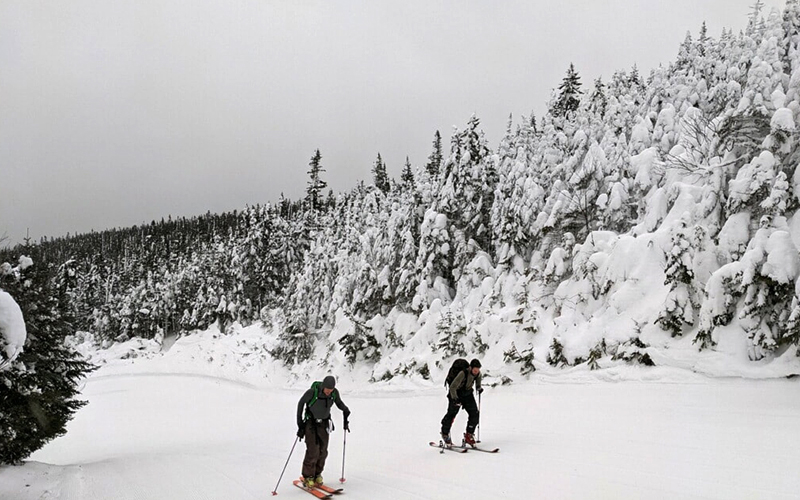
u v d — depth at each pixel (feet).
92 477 33.37
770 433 28.71
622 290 61.31
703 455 24.93
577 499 19.35
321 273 138.00
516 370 67.10
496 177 105.09
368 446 37.40
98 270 292.20
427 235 102.89
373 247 123.75
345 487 24.52
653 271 60.75
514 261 89.30
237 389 126.72
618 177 80.23
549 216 84.53
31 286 43.04
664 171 73.20
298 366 127.13
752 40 87.40
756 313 45.44
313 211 220.23
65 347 46.44
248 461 35.42
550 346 65.10
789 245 44.21
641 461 24.62
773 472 21.13
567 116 132.05
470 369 31.96
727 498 18.37
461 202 104.73
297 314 133.28
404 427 47.19
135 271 275.39
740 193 53.57
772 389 40.27
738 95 72.74
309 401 25.55
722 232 54.65
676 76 101.24
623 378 52.60
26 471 34.68
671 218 62.59
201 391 127.85
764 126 57.31
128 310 224.12
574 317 66.33
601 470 23.40
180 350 172.86
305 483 24.73
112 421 94.68
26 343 39.81
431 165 190.08
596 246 69.46
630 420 37.06
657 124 85.35
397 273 110.83
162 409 106.93
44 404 40.75
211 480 29.27
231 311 182.60
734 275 47.65
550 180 96.58
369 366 103.14
